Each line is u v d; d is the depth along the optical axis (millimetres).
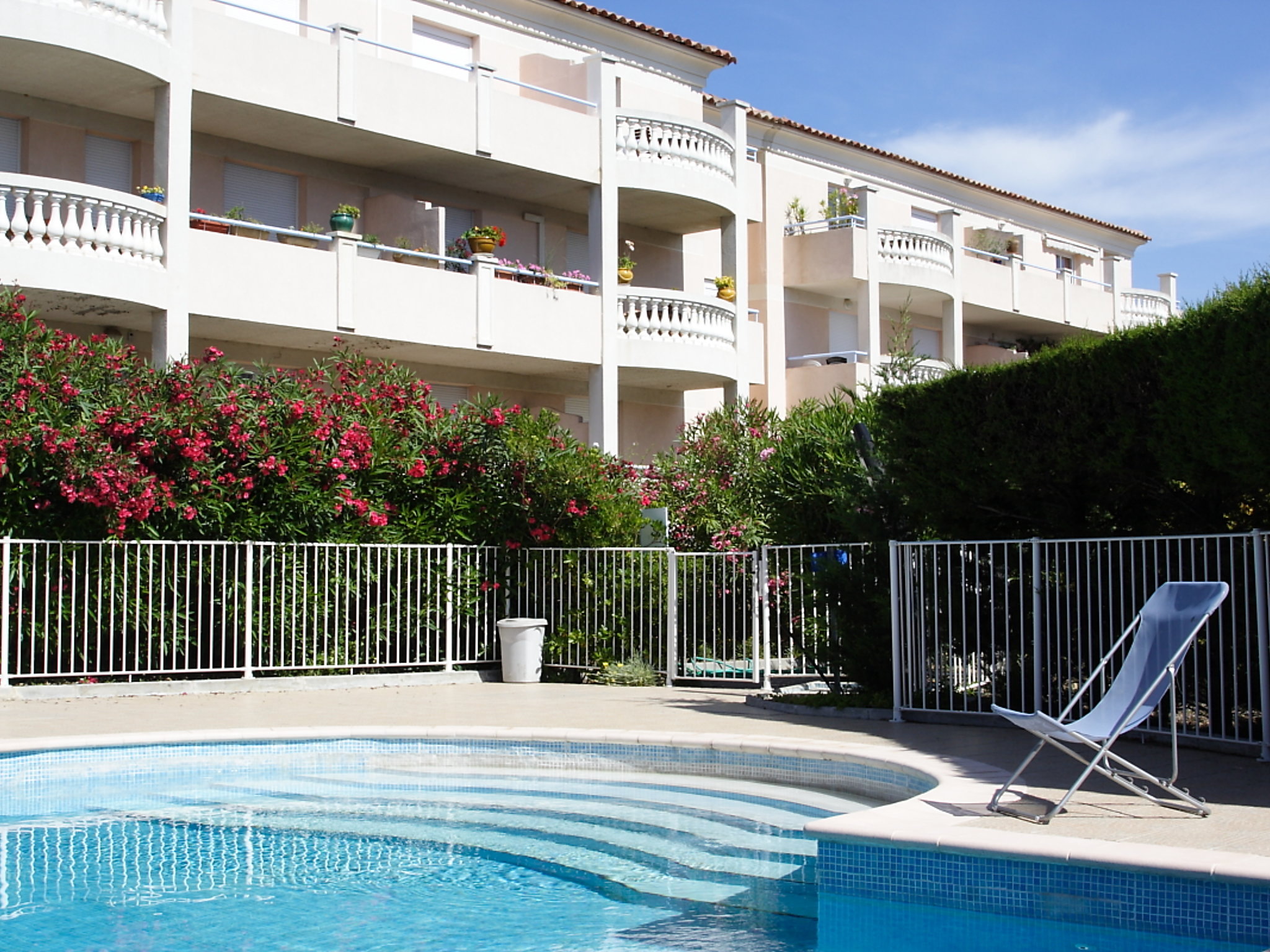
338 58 18891
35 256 15664
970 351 33156
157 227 17047
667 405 26266
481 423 16734
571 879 7137
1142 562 10195
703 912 6441
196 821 8695
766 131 28359
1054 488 10516
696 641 15125
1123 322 35594
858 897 6227
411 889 6938
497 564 16688
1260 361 8250
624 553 15914
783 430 16688
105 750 9914
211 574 14273
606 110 22234
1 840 8156
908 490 11352
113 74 16891
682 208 24281
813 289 28859
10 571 13242
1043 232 36500
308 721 11469
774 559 13781
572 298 21547
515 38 23406
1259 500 9641
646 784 9750
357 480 15734
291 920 6348
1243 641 9555
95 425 13625
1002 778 7809
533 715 11961
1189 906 5328
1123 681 7312
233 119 18734
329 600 15430
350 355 17078
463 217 22828
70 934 6109
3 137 17828
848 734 10148
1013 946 5637
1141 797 6988
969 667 11055
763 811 8789
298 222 20672
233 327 18312
